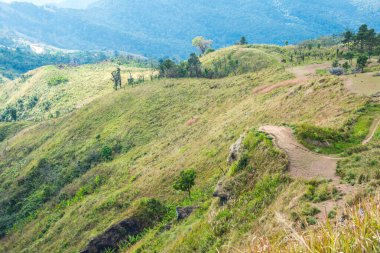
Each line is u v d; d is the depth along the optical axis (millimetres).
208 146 51812
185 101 91625
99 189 63375
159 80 122312
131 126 87250
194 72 126625
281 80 81438
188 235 23594
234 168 25656
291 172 21453
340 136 25734
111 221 45375
